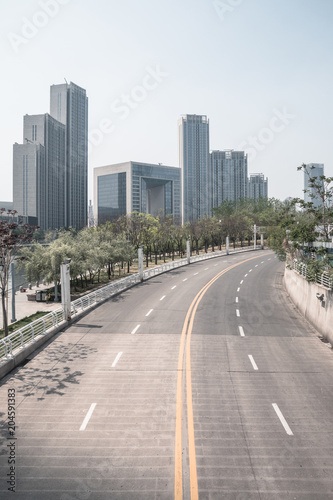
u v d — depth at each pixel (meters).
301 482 8.43
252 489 8.20
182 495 8.00
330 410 11.85
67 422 11.09
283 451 9.60
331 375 14.84
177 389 13.42
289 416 11.45
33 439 10.18
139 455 9.42
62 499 7.86
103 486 8.27
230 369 15.39
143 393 13.09
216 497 7.95
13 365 15.65
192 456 9.38
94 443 9.97
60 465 9.02
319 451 9.61
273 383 13.98
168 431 10.56
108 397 12.79
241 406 12.10
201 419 11.24
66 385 13.83
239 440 10.10
